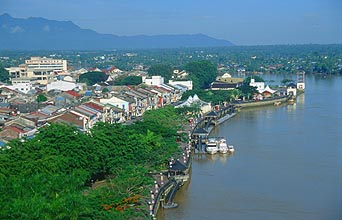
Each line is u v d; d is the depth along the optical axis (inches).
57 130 3747.5
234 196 3971.5
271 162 5032.0
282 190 4104.3
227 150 5526.6
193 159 5251.0
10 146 3454.7
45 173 2920.8
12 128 4815.5
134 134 4375.0
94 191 3161.9
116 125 4399.6
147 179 3627.0
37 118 5531.5
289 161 5054.1
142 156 4170.8
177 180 4247.0
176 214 3597.4
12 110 6520.7
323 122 7406.5
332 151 5462.6
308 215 3528.5
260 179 4426.7
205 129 6707.7
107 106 6619.1
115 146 3932.1
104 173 3924.7
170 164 4429.1
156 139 4581.7
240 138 6289.4
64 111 6003.9
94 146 3764.8
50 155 3344.0
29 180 2650.1
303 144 5861.2
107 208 3029.0
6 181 2642.7
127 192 3312.0
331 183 4264.3
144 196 3486.7
